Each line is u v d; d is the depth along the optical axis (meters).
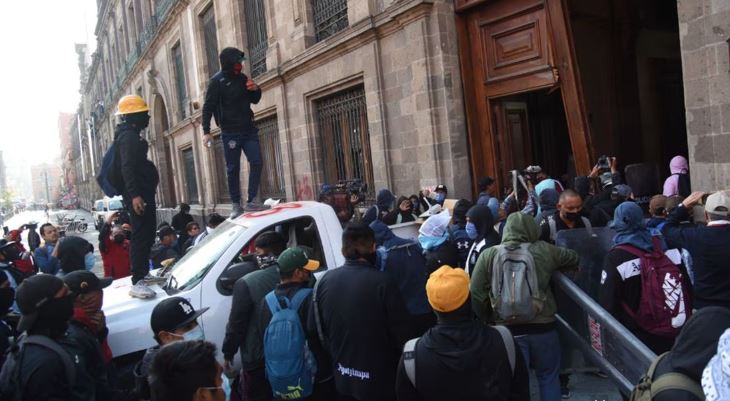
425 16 7.37
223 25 14.13
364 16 8.33
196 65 16.88
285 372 3.01
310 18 10.33
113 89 34.91
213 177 16.80
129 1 26.45
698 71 4.54
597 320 2.62
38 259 7.99
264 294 3.39
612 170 5.74
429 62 7.43
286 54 11.03
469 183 7.58
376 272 3.03
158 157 24.45
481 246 3.95
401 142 8.13
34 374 2.39
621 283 3.01
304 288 3.27
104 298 4.57
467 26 7.60
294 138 11.17
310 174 10.63
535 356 3.04
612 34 8.91
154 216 4.88
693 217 4.59
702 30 4.47
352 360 2.94
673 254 3.15
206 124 5.72
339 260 4.50
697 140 4.60
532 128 8.72
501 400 2.18
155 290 4.50
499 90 7.28
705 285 3.16
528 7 6.72
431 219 4.25
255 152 5.92
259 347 3.34
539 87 6.77
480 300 3.22
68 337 2.66
